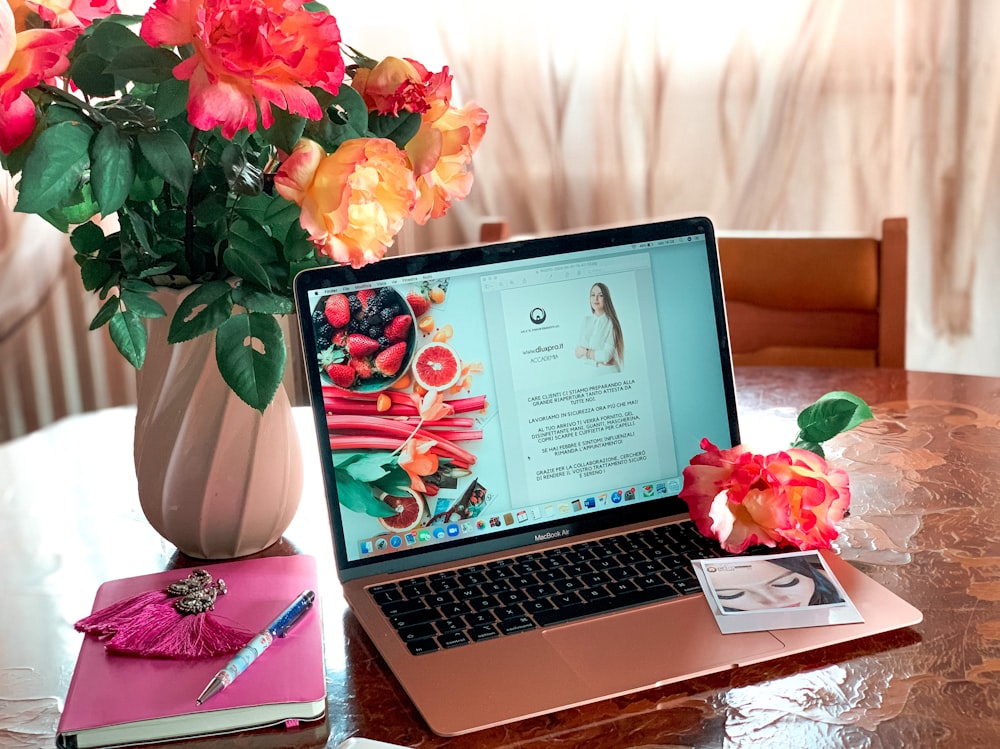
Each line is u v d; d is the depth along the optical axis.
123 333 0.78
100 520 1.03
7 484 1.12
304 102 0.69
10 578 0.92
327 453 0.88
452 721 0.68
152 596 0.81
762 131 2.22
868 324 1.57
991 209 2.18
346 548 0.87
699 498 0.89
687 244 1.00
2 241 2.04
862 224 2.25
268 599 0.82
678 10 2.17
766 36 2.17
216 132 0.78
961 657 0.75
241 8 0.65
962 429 1.21
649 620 0.80
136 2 1.96
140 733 0.68
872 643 0.77
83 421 1.32
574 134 2.26
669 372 0.99
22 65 0.68
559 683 0.72
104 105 0.79
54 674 0.77
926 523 0.97
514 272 0.94
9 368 2.11
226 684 0.70
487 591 0.85
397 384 0.90
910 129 2.17
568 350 0.95
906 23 2.12
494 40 2.21
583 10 2.19
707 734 0.68
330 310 0.88
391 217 0.74
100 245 0.82
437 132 0.80
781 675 0.74
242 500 0.88
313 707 0.70
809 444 0.99
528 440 0.93
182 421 0.86
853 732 0.68
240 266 0.78
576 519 0.94
